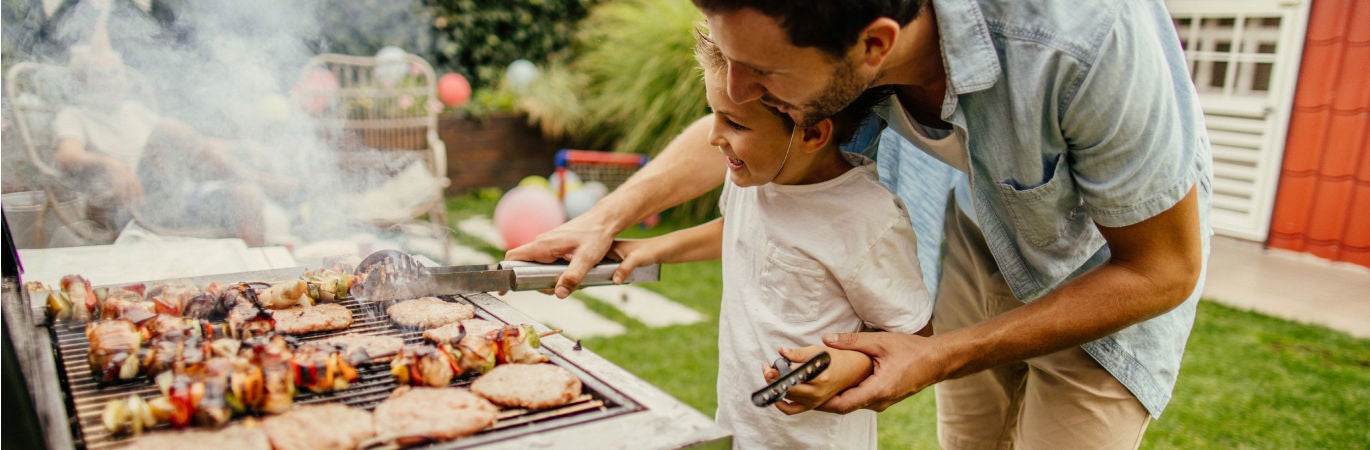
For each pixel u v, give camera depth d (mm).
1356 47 4879
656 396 1162
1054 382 1637
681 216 5910
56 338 1336
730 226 1614
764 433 1479
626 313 3879
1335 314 4242
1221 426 2947
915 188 1798
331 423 1022
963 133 1261
